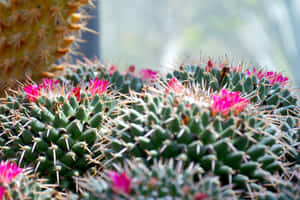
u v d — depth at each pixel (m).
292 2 1.91
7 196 0.55
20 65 0.67
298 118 0.61
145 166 0.55
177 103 0.57
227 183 0.55
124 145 0.57
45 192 0.58
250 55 2.14
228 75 0.64
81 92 0.62
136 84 0.69
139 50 2.66
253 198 0.55
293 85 0.68
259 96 0.64
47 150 0.60
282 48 1.93
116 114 0.62
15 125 0.61
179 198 0.52
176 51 2.49
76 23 0.71
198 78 0.65
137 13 2.62
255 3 2.07
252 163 0.55
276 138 0.57
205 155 0.55
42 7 0.66
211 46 2.44
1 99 0.65
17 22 0.65
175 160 0.55
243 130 0.56
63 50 0.68
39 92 0.62
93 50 0.94
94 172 0.60
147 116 0.57
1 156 0.61
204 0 2.39
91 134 0.60
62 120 0.60
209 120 0.56
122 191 0.52
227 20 2.33
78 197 0.58
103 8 2.55
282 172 0.57
